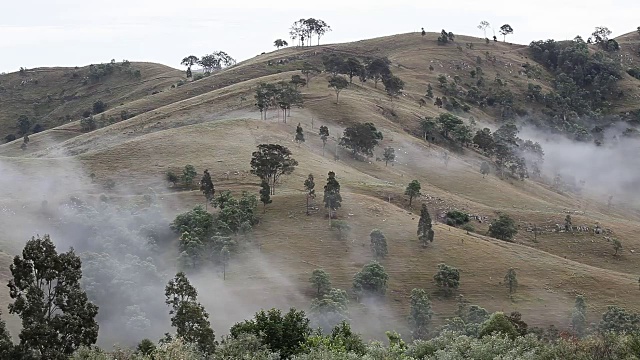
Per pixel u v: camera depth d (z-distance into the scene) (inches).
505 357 1630.2
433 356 1866.4
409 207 5767.7
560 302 3981.3
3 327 1974.7
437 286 4077.3
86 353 1975.9
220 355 1900.8
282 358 2025.1
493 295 4028.1
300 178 5944.9
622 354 1578.5
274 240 4566.9
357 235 4682.6
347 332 2185.0
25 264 1990.7
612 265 5246.1
